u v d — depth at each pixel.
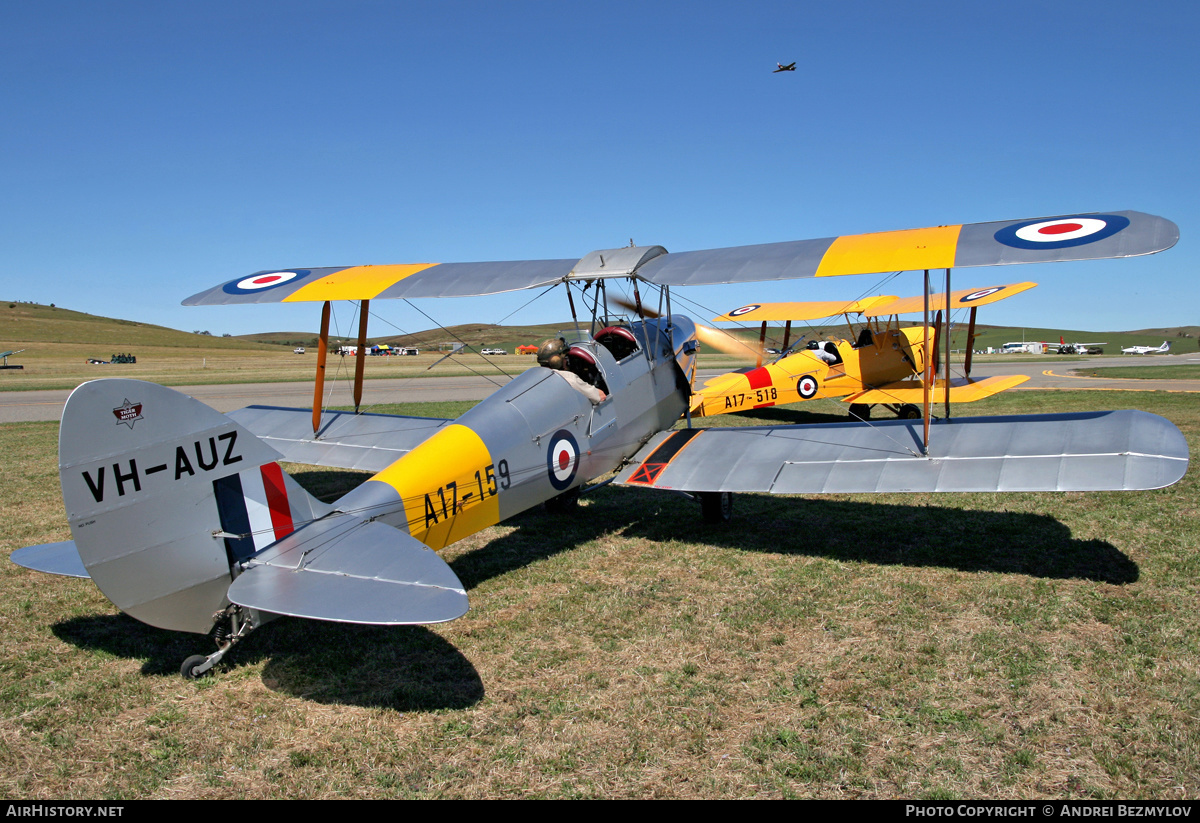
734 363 43.34
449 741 3.62
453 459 5.42
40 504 8.81
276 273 8.51
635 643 4.71
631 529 7.52
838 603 5.29
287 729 3.76
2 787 3.28
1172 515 7.31
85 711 3.95
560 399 6.36
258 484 4.37
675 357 8.00
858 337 15.27
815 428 7.02
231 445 4.23
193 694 4.13
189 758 3.51
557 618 5.14
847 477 6.00
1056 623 4.82
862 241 6.12
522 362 53.62
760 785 3.22
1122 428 5.67
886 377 14.95
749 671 4.30
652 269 6.55
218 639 4.31
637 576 6.02
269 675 4.34
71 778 3.36
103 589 3.71
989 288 15.55
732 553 6.60
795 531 7.28
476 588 5.80
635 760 3.43
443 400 22.41
